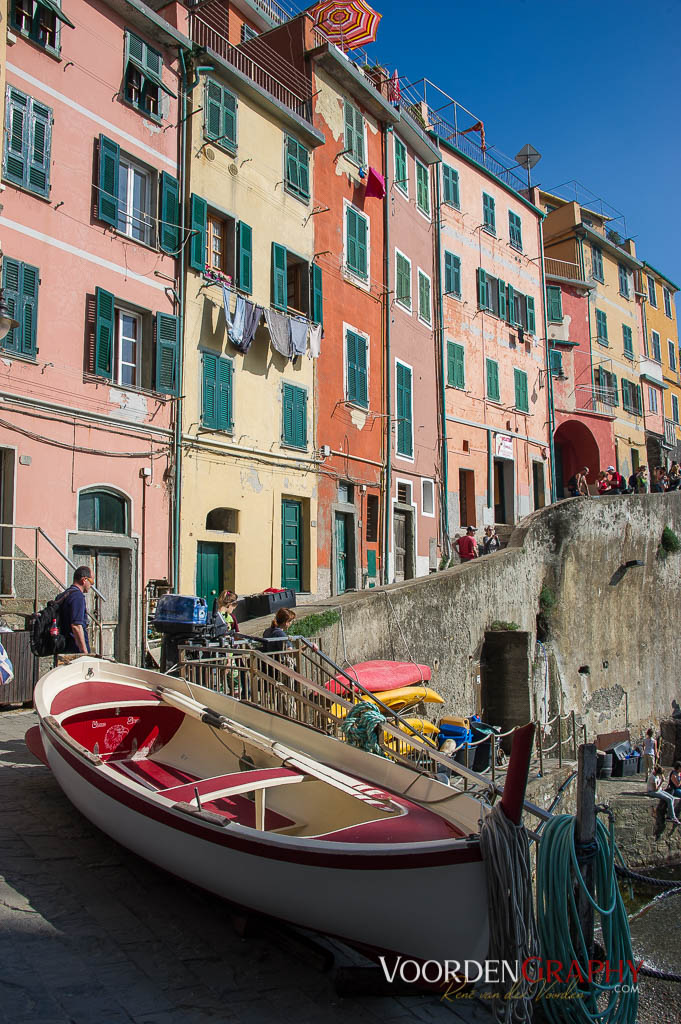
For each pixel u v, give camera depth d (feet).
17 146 43.24
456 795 18.28
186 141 54.44
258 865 15.65
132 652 48.03
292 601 50.83
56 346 44.86
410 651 48.52
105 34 48.96
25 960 14.73
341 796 20.42
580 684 68.74
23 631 35.99
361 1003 15.11
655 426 136.56
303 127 64.90
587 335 118.32
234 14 74.84
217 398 55.42
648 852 53.78
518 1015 15.01
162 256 52.26
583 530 70.03
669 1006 29.04
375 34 76.69
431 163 87.40
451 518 85.66
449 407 86.94
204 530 53.98
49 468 43.96
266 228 61.41
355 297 72.02
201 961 15.55
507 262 100.68
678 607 81.87
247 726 23.67
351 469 69.82
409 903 14.83
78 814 22.11
